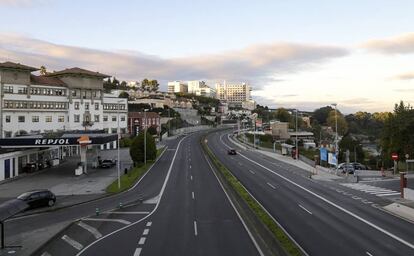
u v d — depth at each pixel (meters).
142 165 78.81
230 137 179.75
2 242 27.19
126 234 30.59
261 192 50.53
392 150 76.50
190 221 34.72
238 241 28.06
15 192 52.16
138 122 151.25
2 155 62.09
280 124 192.25
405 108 76.38
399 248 26.17
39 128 104.62
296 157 97.94
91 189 53.72
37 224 34.56
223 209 39.97
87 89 118.31
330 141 181.62
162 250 26.06
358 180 63.69
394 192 51.19
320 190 52.97
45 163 78.38
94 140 68.25
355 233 30.20
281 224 33.16
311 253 24.98
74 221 35.38
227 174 60.66
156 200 45.69
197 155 102.44
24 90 101.00
